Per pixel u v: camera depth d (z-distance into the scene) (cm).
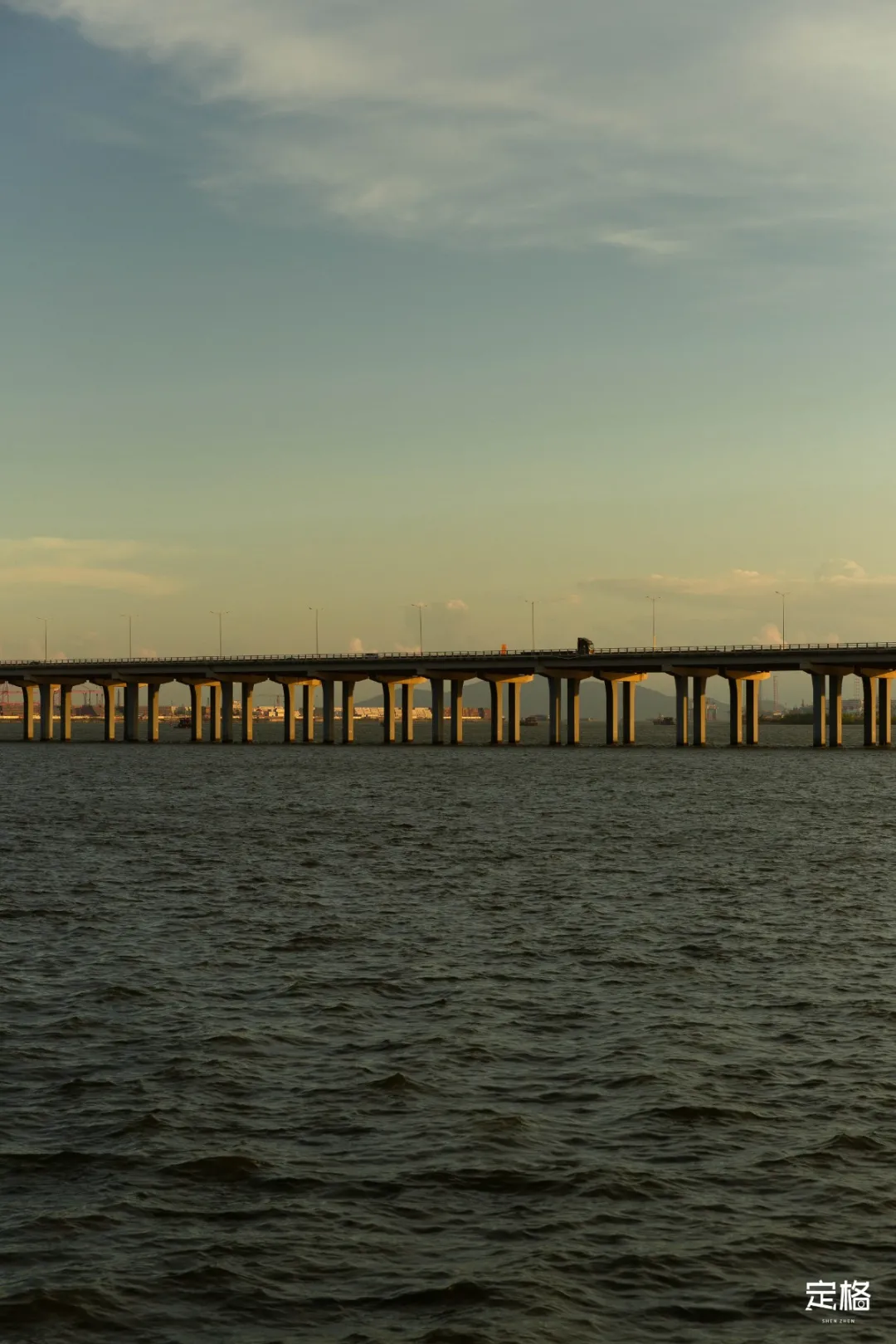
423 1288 1861
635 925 4653
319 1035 3111
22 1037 3078
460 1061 2900
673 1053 2964
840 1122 2495
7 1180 2220
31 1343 1722
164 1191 2177
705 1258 1950
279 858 6675
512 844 7469
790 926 4650
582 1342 1730
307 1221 2067
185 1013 3312
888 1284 1875
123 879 5800
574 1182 2214
